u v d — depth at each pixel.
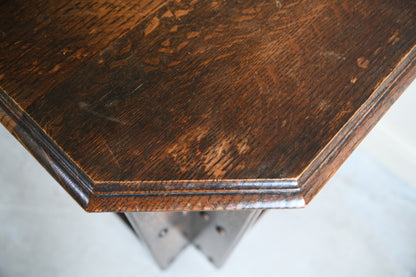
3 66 0.41
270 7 0.46
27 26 0.43
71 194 0.38
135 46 0.43
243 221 0.57
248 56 0.43
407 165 1.12
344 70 0.42
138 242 1.07
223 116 0.39
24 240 1.07
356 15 0.46
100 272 1.05
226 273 1.06
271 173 0.37
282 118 0.40
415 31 0.45
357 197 1.15
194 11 0.45
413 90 0.92
